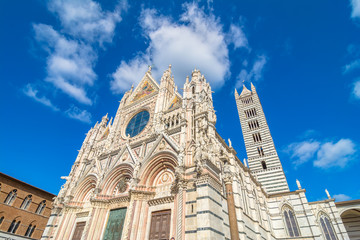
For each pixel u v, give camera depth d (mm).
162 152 30234
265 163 62406
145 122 41094
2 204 42281
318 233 39625
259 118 73000
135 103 47781
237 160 37938
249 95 82562
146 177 30453
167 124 35938
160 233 24219
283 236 42219
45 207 50094
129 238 24578
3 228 41406
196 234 20109
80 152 45781
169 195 27219
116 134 44219
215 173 24875
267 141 66250
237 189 30641
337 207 43594
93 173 37938
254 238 32000
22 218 44875
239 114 78375
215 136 30422
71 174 41406
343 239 38094
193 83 37156
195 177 23875
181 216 22062
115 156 38125
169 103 40406
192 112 32000
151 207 27172
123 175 34344
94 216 30359
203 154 24250
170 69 49406
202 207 20859
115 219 29547
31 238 45156
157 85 46594
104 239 28562
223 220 23406
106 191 33844
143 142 34938
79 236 31359
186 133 29625
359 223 46562
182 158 26344
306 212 42500
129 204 28438
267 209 45156
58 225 33312
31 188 47969
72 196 36469
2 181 43219
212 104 33719
